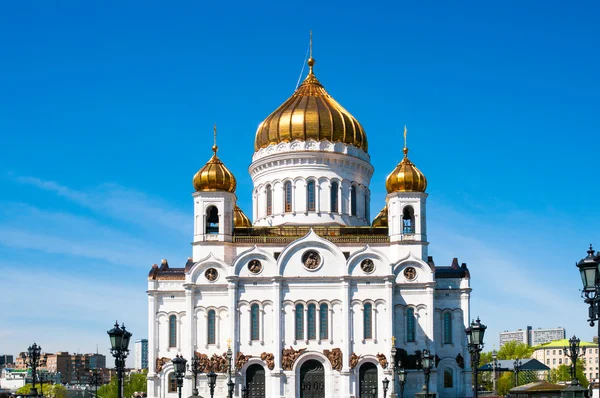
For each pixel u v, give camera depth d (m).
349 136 130.88
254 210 135.12
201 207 120.00
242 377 113.75
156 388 116.81
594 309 42.53
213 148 124.69
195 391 95.81
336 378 113.44
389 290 114.94
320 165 128.38
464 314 119.94
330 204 127.88
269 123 132.25
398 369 102.31
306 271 116.12
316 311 115.31
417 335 116.38
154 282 119.50
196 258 118.75
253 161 134.12
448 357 118.69
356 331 114.62
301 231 122.69
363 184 133.00
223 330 116.38
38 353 86.12
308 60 141.00
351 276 115.44
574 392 63.91
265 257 116.62
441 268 125.88
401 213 120.06
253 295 115.88
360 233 123.56
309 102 132.75
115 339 57.41
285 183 129.12
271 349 114.44
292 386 113.12
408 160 123.12
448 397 117.56
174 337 118.62
